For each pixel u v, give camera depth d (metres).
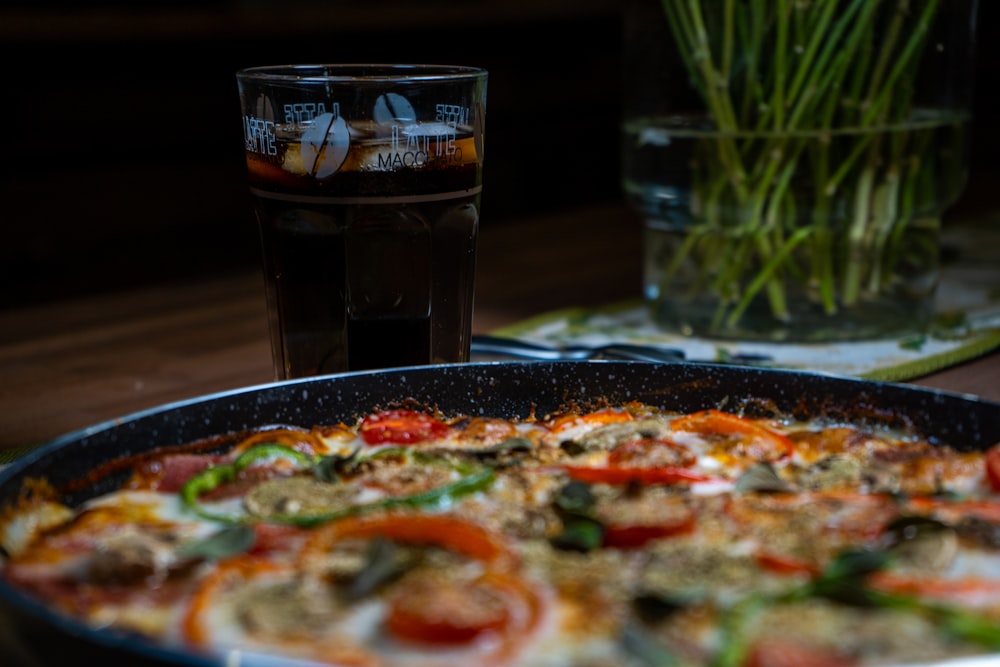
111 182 1.61
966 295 0.95
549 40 1.96
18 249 1.53
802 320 0.84
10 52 1.51
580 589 0.52
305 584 0.52
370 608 0.51
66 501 0.57
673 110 0.84
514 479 0.59
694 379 0.65
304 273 0.68
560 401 0.65
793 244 0.83
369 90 0.66
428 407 0.64
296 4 1.83
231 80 1.73
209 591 0.51
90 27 1.47
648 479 0.59
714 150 0.82
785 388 0.64
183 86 1.68
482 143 0.70
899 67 0.81
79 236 1.58
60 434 0.71
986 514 0.56
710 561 0.52
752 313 0.84
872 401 0.63
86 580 0.53
